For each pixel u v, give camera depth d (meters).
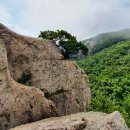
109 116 11.62
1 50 13.81
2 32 15.55
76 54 48.25
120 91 51.25
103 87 53.62
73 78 17.23
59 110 16.25
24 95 13.98
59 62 17.02
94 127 11.59
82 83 17.70
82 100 17.41
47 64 16.56
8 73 13.84
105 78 61.16
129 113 31.31
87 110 17.80
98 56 87.81
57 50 17.48
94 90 53.09
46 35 46.66
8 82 13.64
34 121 14.09
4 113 13.16
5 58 13.86
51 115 14.87
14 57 15.62
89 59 85.25
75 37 47.94
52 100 16.20
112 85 56.16
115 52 90.31
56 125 11.84
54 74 16.58
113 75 65.19
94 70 72.56
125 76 62.97
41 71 16.25
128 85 56.50
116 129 11.21
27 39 16.42
